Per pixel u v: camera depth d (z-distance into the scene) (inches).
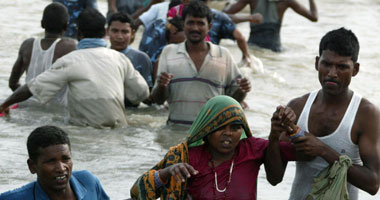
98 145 480.4
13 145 471.2
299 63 805.2
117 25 590.6
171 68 514.6
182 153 281.3
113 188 396.5
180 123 524.4
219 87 516.4
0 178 407.2
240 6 857.5
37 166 272.2
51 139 269.7
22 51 594.9
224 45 900.6
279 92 666.2
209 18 508.4
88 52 534.6
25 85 529.0
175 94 518.3
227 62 518.0
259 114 580.1
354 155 287.9
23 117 546.3
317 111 290.2
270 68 767.7
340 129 284.0
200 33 505.4
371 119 281.9
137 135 511.5
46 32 591.2
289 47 900.0
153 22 641.0
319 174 286.5
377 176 276.1
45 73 527.5
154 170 278.2
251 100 629.0
